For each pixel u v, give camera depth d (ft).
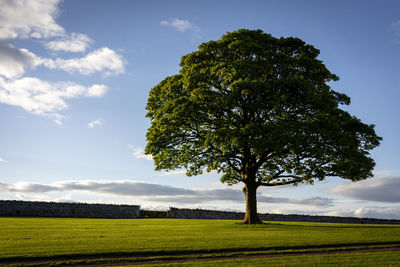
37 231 66.74
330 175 87.35
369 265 39.09
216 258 44.34
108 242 52.70
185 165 96.12
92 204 142.10
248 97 86.84
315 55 97.91
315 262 40.78
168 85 94.22
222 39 94.07
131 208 146.61
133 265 39.60
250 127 77.87
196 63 93.86
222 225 89.56
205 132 88.99
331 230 77.05
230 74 81.71
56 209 136.56
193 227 82.69
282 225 87.97
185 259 43.55
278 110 87.30
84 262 41.06
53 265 39.60
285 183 91.91
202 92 83.30
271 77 90.89
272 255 46.75
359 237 62.64
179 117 85.46
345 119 89.97
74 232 66.33
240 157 92.63
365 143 90.38
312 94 82.84
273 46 95.55
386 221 149.89
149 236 61.11
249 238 59.72
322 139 81.00
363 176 89.04
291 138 75.36
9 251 44.09
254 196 93.71
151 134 90.48
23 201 133.49
